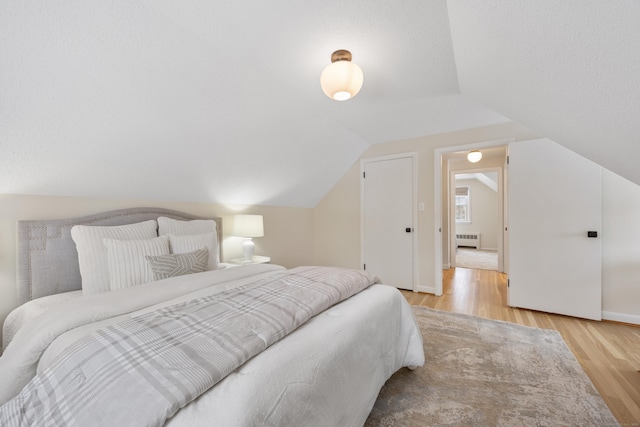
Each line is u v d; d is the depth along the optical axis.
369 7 1.42
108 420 0.67
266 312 1.17
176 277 1.85
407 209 3.77
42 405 0.79
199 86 1.92
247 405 0.72
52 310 1.31
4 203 1.76
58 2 1.23
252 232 3.07
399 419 1.35
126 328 1.01
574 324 2.56
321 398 0.94
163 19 1.48
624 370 1.79
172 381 0.74
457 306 3.09
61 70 1.43
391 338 1.55
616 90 0.79
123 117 1.80
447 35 1.63
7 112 1.43
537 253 2.88
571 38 0.75
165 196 2.63
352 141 3.68
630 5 0.51
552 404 1.45
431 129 3.36
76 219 2.00
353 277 1.76
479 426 1.30
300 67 1.99
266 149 2.88
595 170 2.63
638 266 2.54
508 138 3.11
